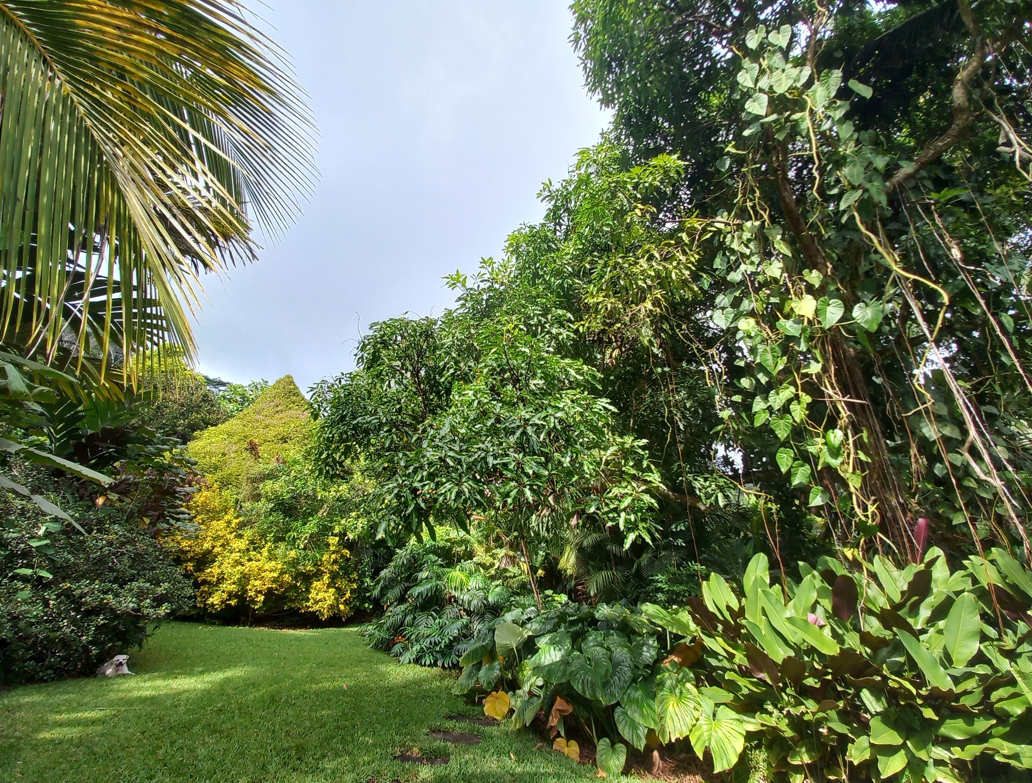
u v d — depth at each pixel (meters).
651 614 3.46
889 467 3.02
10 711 3.22
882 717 2.31
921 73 3.84
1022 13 2.76
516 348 3.48
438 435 3.17
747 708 2.78
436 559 6.88
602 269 4.28
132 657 4.96
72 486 4.57
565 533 4.79
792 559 4.40
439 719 3.66
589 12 4.58
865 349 3.19
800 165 3.74
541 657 3.58
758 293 3.25
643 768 3.02
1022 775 2.14
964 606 2.31
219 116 1.67
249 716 3.38
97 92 1.44
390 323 4.14
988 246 2.96
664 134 5.02
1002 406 2.93
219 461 10.70
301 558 8.09
